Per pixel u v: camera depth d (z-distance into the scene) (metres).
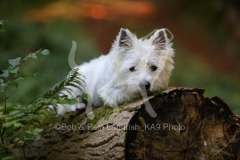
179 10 27.58
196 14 26.80
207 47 22.62
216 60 21.08
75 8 24.78
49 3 23.55
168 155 5.43
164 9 28.05
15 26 15.46
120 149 5.20
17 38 14.95
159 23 25.62
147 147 5.32
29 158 6.80
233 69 20.14
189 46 22.47
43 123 6.96
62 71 13.51
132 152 5.25
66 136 6.38
